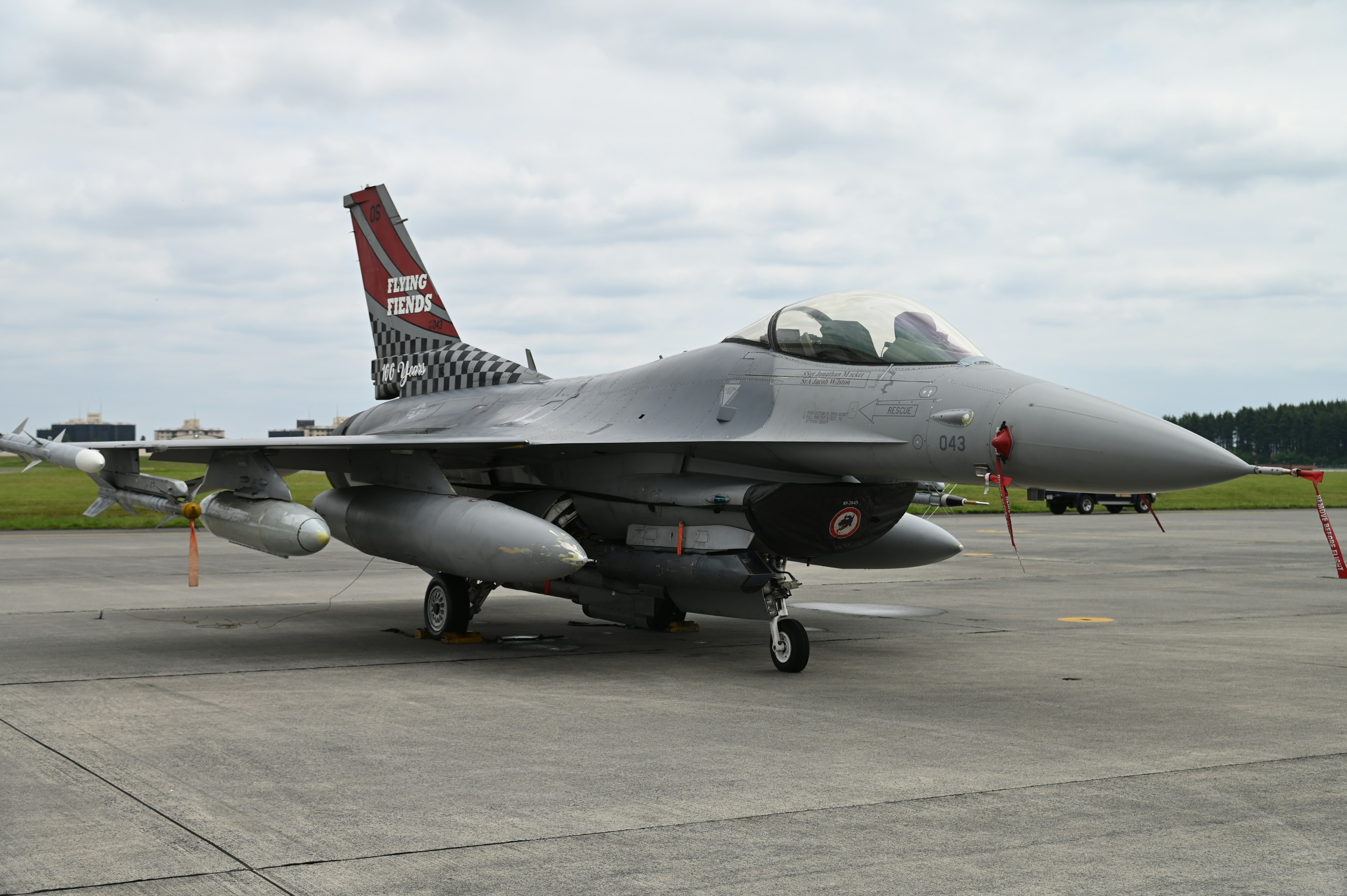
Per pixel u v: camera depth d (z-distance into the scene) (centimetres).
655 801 515
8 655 980
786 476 939
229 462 1105
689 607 1027
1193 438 749
